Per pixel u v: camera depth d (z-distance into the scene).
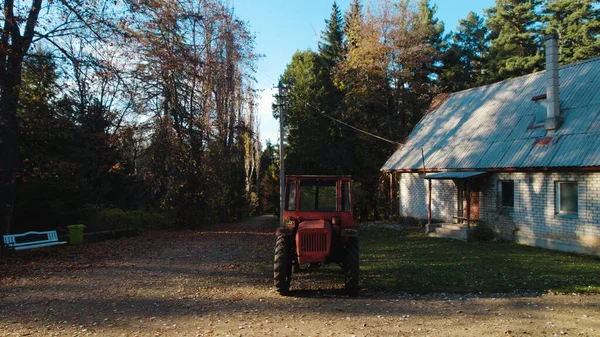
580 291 8.49
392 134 32.94
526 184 15.50
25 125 14.73
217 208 29.02
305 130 34.09
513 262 11.91
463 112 21.80
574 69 17.41
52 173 15.49
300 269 10.58
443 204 20.36
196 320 6.54
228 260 12.55
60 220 18.22
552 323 6.31
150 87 21.48
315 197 9.28
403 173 23.80
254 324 6.32
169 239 18.14
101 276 10.06
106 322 6.44
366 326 6.20
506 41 35.91
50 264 11.59
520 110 17.98
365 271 10.84
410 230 20.80
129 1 13.95
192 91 22.94
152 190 24.62
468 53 39.28
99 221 20.06
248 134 29.59
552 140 14.91
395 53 34.09
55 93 15.55
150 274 10.36
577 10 30.48
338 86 36.09
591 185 13.15
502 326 6.16
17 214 16.97
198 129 23.58
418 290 8.74
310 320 6.52
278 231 8.86
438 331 5.95
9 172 13.52
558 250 14.12
